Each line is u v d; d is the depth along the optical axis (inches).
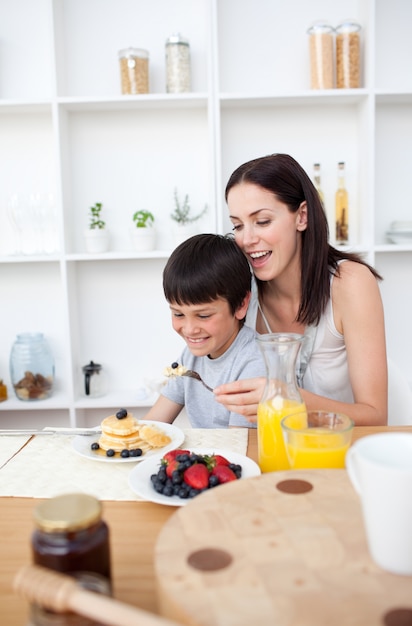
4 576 23.5
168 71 82.0
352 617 16.7
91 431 41.4
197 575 18.8
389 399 55.3
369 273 54.0
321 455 29.0
